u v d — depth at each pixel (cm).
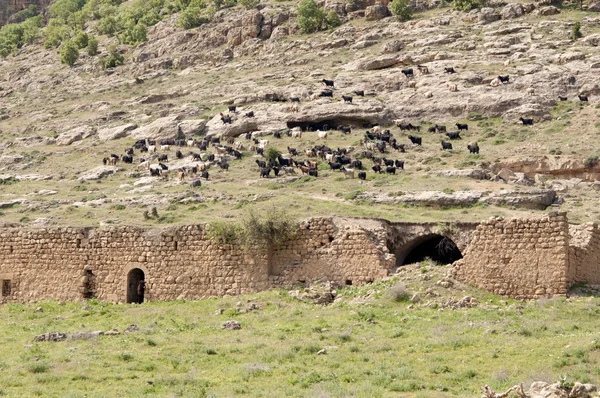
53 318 11944
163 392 7731
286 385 7812
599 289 11206
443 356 8562
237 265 12594
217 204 17925
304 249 12475
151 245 13075
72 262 13438
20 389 7894
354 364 8488
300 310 11119
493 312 10400
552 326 9494
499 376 7731
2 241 13850
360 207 16725
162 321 11231
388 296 11169
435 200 17088
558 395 6725
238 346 9356
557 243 10981
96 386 7969
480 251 11381
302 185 19488
